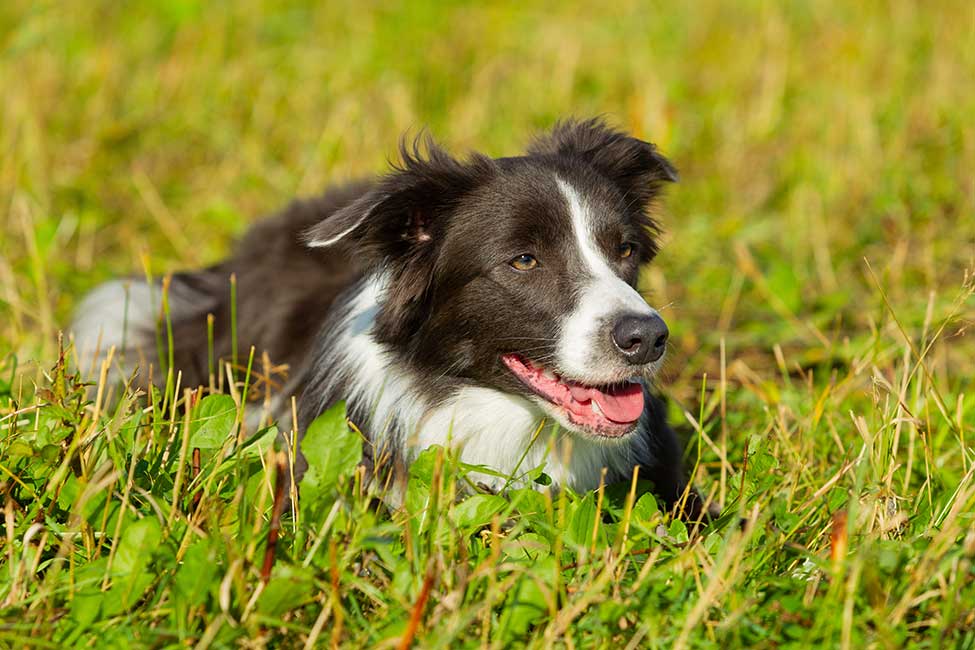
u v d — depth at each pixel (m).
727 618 3.90
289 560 4.11
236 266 7.05
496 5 14.85
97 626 3.90
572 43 12.91
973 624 3.90
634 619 4.00
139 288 7.27
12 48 10.99
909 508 4.93
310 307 6.38
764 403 6.27
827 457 5.73
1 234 8.54
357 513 4.09
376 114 11.10
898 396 5.12
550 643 3.77
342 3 14.24
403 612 3.97
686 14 14.44
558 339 4.94
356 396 5.45
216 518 4.15
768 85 11.84
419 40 13.16
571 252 5.09
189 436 4.58
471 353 5.25
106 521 4.32
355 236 5.20
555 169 5.32
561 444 5.43
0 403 5.46
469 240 5.18
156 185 9.92
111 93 11.34
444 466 4.46
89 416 4.66
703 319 8.17
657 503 5.07
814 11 14.40
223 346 6.61
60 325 7.57
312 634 3.84
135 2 13.37
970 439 5.84
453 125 11.03
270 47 12.91
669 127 9.42
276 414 6.01
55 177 9.65
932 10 14.16
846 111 11.03
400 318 5.37
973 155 10.21
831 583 4.02
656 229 5.93
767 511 4.35
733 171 10.50
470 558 4.32
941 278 8.26
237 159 10.40
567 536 4.31
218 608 3.93
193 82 11.64
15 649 3.78
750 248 9.18
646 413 5.55
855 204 9.63
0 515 4.49
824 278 8.56
